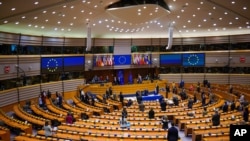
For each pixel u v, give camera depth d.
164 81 35.09
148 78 35.38
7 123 16.50
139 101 24.47
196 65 35.75
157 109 21.31
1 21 19.59
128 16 22.88
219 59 34.91
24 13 18.36
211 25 29.47
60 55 30.27
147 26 29.83
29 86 26.16
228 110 20.48
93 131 14.09
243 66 33.72
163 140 12.09
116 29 30.89
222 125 14.67
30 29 26.52
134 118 17.88
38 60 27.86
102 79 34.88
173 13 23.61
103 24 27.22
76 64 32.00
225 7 20.73
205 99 23.95
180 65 36.22
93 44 34.03
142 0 19.64
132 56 35.66
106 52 34.97
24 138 12.02
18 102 24.55
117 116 18.55
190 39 36.12
